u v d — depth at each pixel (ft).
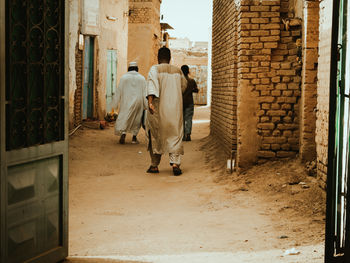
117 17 57.93
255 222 16.14
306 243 13.19
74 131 40.50
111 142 36.86
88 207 19.34
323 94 18.02
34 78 10.12
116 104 35.99
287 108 23.73
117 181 24.30
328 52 17.33
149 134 26.32
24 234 9.81
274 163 23.67
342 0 10.68
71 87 41.60
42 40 10.23
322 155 18.24
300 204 17.88
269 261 11.09
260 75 23.75
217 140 33.47
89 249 13.62
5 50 9.10
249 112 23.93
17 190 9.56
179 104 25.66
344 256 9.93
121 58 60.54
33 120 10.10
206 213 17.88
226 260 11.46
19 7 9.54
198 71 110.01
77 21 44.11
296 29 23.54
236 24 26.45
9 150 9.23
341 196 10.78
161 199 20.58
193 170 26.94
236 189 21.17
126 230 15.89
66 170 11.25
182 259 11.71
